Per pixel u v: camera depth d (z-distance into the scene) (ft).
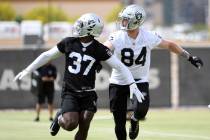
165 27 625.82
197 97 172.55
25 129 122.62
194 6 643.45
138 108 85.10
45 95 140.46
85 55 75.36
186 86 172.55
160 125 130.62
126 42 84.84
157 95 171.63
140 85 85.76
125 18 84.02
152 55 171.12
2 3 599.57
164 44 86.22
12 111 166.50
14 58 169.17
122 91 85.87
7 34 415.44
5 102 169.68
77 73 75.36
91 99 75.61
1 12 574.15
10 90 169.68
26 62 169.58
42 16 564.71
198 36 483.51
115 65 76.28
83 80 75.36
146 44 85.40
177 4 653.30
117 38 84.89
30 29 295.69
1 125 130.72
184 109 169.78
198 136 111.34
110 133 115.24
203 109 169.07
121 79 85.46
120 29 85.30
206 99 172.65
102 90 169.78
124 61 85.25
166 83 171.83
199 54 171.12
